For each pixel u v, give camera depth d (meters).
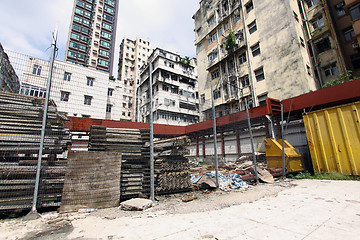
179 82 38.22
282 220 3.28
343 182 6.62
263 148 13.66
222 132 16.97
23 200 4.14
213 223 3.30
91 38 48.84
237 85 21.16
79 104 6.27
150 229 3.13
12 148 4.33
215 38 26.42
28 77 4.85
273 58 17.95
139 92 42.22
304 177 8.15
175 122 34.25
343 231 2.70
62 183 4.62
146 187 5.88
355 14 13.94
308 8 19.34
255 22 20.44
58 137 5.04
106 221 3.66
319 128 8.42
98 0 52.72
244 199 5.04
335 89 9.26
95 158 4.97
